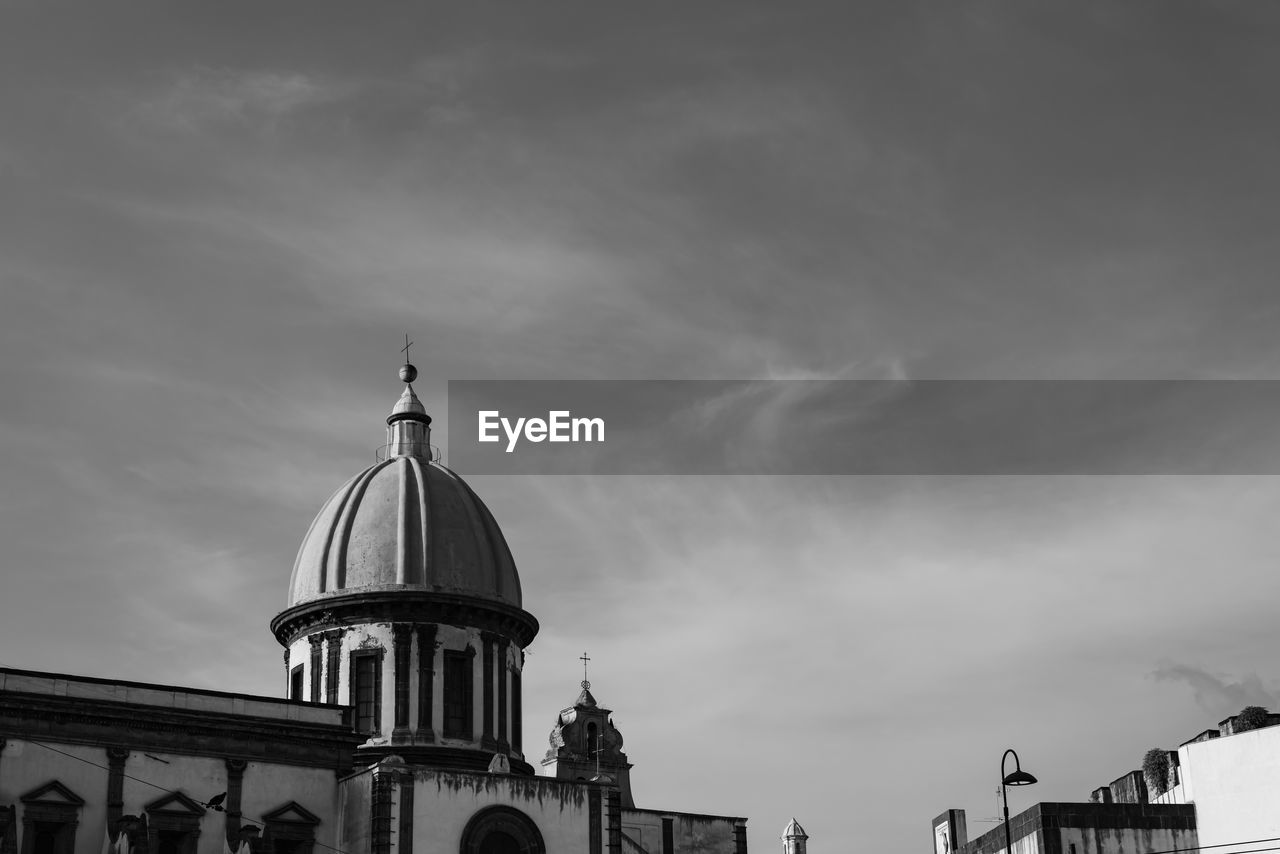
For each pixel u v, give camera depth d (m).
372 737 70.75
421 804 63.97
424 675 72.00
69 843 59.12
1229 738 68.25
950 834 85.62
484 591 74.50
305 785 64.81
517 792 66.25
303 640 74.25
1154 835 68.38
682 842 79.94
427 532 74.44
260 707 65.31
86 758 60.56
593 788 68.12
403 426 80.62
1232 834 67.19
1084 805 68.62
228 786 63.12
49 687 61.06
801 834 86.12
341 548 74.44
